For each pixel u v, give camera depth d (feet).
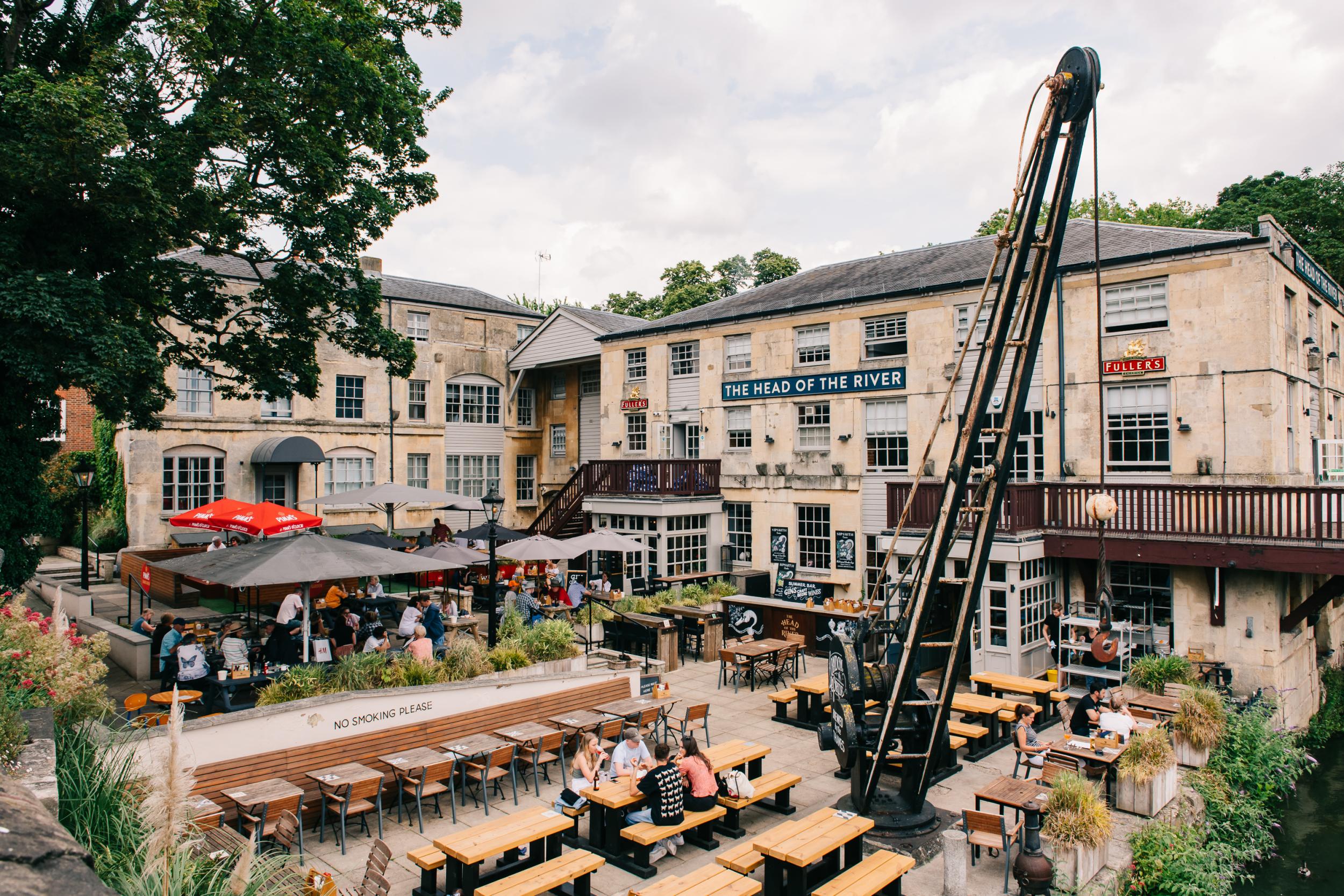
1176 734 42.29
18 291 35.86
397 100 52.85
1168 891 31.63
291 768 31.99
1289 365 59.47
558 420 112.98
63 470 92.22
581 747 32.89
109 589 75.20
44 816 12.32
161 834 16.76
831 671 35.50
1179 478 57.98
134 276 47.16
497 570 77.20
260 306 57.31
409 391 102.78
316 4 50.24
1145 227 65.10
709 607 67.87
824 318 78.38
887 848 31.68
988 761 41.93
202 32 42.37
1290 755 45.19
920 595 32.68
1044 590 57.21
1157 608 55.42
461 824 33.06
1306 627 58.85
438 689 36.86
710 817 30.78
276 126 46.16
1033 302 29.17
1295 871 37.35
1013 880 29.66
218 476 86.48
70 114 34.76
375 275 106.22
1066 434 63.41
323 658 45.39
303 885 21.09
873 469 75.20
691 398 89.45
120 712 39.75
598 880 28.94
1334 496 45.65
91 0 45.52
